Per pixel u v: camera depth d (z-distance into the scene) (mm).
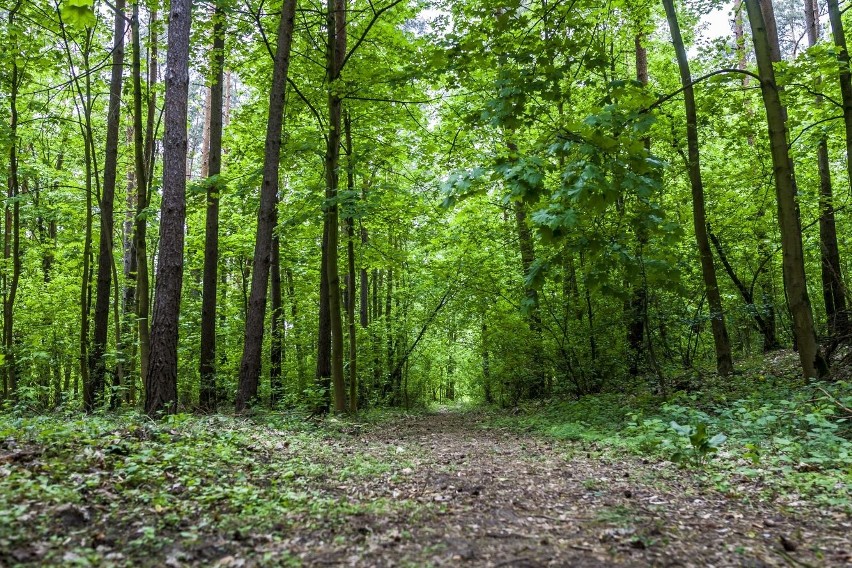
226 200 18531
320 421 11188
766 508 4355
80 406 11562
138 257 11914
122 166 19641
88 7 3602
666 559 3305
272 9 12688
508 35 8477
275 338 17172
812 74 10680
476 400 26125
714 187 14211
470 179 6453
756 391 9188
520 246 15945
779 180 8523
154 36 13195
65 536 3312
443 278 17984
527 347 14805
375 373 21594
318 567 3189
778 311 17172
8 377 16422
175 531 3658
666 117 13227
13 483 3857
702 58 13656
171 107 8922
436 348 26219
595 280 7867
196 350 17547
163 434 6148
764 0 14406
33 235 20562
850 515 4066
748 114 12820
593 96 14312
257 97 15453
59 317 18297
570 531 3846
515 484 5383
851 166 9562
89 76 12445
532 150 6965
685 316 13938
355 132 14555
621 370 14164
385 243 15594
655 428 7277
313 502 4496
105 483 4301
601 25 13953
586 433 8898
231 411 13438
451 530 3883
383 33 13109
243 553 3379
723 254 15891
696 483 5203
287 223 11688
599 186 6129
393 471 6098
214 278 13773
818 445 6023
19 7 11211
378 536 3736
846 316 11172
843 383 7605
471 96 12164
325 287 14188
